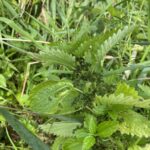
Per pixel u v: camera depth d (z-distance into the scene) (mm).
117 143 416
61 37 558
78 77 437
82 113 430
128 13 577
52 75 487
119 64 539
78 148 387
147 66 456
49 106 414
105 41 408
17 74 537
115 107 402
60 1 595
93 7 592
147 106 384
